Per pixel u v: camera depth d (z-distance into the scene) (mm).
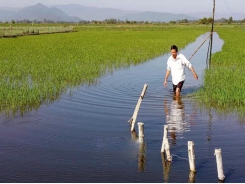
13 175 6410
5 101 11523
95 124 9359
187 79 16016
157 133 8664
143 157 7199
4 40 38406
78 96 12398
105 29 78250
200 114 10281
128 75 16891
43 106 11102
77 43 34656
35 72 16438
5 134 8555
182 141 8102
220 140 8156
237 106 11125
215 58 22297
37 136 8430
